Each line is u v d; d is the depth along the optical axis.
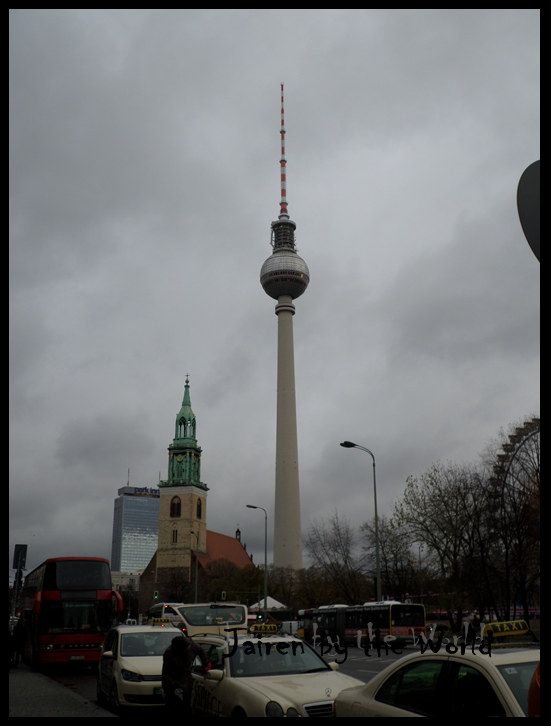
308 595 90.75
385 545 66.75
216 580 138.00
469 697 6.02
